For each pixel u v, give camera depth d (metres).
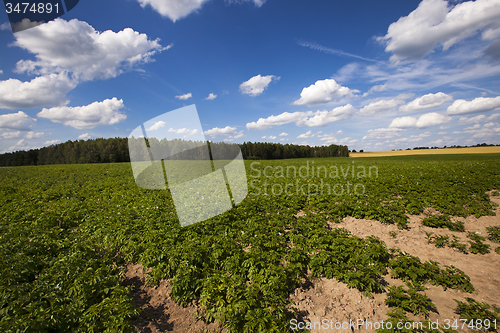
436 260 7.11
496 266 6.67
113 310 4.27
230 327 4.54
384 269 6.32
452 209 10.02
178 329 4.66
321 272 6.29
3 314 3.82
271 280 5.39
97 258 6.30
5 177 22.77
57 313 3.97
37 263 5.50
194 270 5.64
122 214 9.19
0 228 7.59
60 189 15.88
